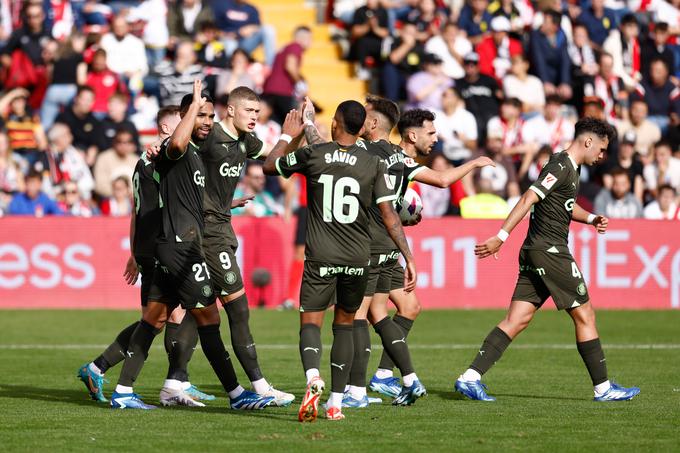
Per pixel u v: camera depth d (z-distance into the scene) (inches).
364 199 1029.8
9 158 2378.2
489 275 2277.3
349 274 1033.5
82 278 2225.6
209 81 2603.3
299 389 1288.1
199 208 1103.0
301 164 1036.5
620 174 2362.2
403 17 2989.7
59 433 986.7
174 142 1057.5
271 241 2273.6
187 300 1097.4
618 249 2293.3
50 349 1672.0
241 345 1151.0
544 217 1195.3
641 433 997.8
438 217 2277.3
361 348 1141.1
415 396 1156.5
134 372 1135.0
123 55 2674.7
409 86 2684.5
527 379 1379.2
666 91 2810.0
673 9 3095.5
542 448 927.0
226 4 2851.9
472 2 2876.5
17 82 2662.4
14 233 2213.3
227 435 978.1
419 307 1244.5
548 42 2765.7
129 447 924.0
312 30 3085.6
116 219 2234.3
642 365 1514.5
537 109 2682.1
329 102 2896.2
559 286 1192.8
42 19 2719.0
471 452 909.2
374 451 911.0
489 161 1187.3
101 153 2368.4
